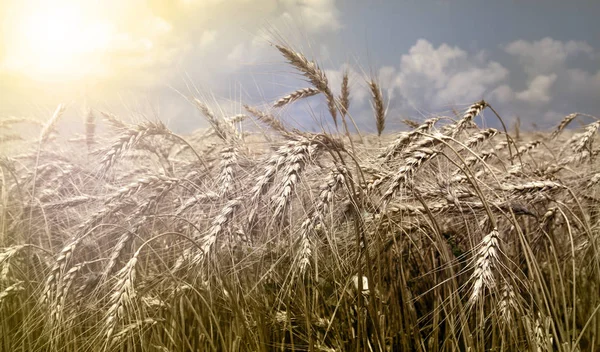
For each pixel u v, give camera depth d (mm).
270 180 608
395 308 695
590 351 717
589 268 775
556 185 685
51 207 854
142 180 762
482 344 614
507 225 770
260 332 681
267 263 711
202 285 712
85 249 767
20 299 783
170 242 809
